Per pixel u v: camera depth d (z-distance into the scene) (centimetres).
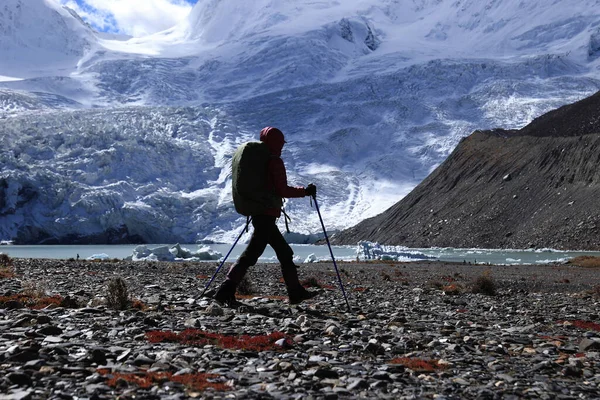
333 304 1227
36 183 16825
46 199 16762
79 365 524
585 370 614
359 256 7756
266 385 483
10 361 522
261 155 952
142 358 550
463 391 502
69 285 1514
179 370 524
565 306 1555
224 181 19525
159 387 463
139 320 796
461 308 1380
